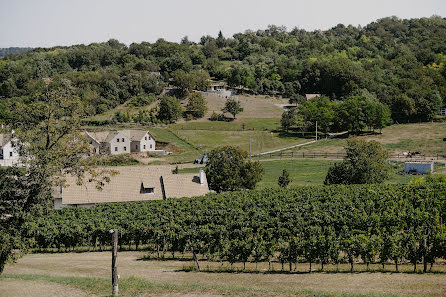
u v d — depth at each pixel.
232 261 48.47
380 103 170.38
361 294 34.97
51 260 53.22
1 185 49.38
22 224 54.03
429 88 195.12
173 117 178.50
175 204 71.56
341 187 80.81
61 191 77.75
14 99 188.62
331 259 46.88
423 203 64.25
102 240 60.16
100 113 189.12
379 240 45.25
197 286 37.69
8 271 46.88
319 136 158.75
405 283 39.47
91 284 38.50
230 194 80.00
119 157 134.75
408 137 146.75
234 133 164.25
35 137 51.91
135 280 40.41
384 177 89.88
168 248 58.00
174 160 134.50
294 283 41.00
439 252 43.34
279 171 115.75
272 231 54.66
